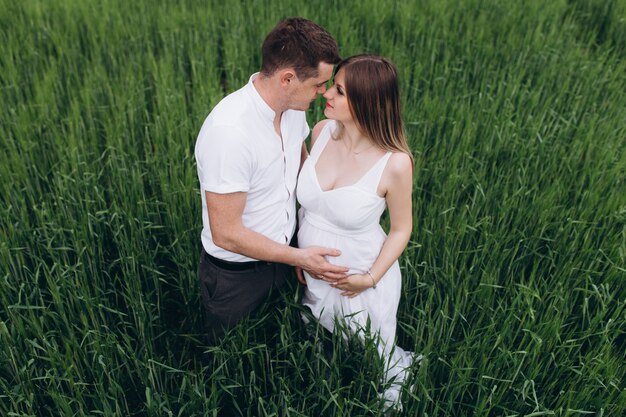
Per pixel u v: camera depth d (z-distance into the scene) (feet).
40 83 14.92
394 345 8.01
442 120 13.41
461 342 8.67
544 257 10.37
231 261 7.75
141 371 8.46
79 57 16.65
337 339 8.52
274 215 7.63
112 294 9.97
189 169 11.23
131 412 8.66
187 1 19.94
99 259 10.05
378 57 6.76
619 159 12.77
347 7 19.11
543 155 12.76
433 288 8.92
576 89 15.87
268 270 8.14
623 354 8.80
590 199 11.19
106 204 11.35
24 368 7.77
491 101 14.97
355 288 7.94
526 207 11.19
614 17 19.60
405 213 7.55
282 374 8.93
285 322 8.87
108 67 16.49
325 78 6.67
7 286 9.18
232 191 6.66
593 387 8.21
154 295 10.14
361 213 7.39
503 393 8.09
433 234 10.37
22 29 17.25
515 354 8.24
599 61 16.99
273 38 6.46
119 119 13.26
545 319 8.88
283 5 19.10
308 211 8.05
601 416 7.66
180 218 10.50
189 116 13.75
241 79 15.08
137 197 11.02
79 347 8.17
